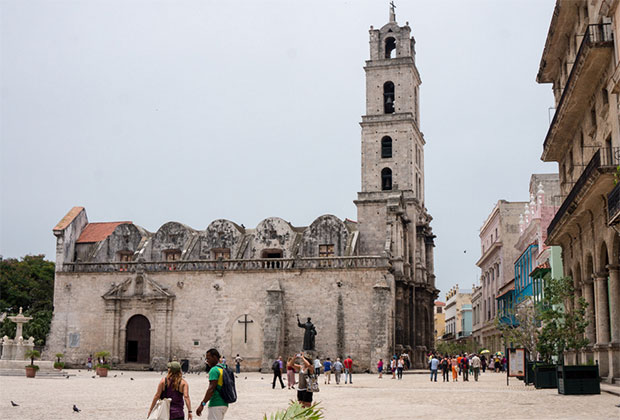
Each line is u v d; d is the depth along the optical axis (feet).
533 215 215.10
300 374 57.77
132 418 71.31
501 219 280.92
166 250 225.97
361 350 194.39
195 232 233.96
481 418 66.74
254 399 96.99
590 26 104.68
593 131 112.57
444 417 68.80
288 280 202.90
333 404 87.45
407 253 228.22
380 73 240.53
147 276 213.25
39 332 230.48
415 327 230.27
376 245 219.00
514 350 129.08
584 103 114.83
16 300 264.93
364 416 71.15
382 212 220.84
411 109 236.22
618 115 93.56
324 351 196.13
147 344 211.20
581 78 104.88
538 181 245.24
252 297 204.74
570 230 125.70
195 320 207.72
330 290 199.41
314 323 198.49
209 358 47.93
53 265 286.87
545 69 144.77
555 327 110.83
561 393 92.73
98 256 228.43
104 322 214.07
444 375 159.63
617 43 92.32
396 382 150.10
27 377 155.33
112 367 209.46
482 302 334.85
